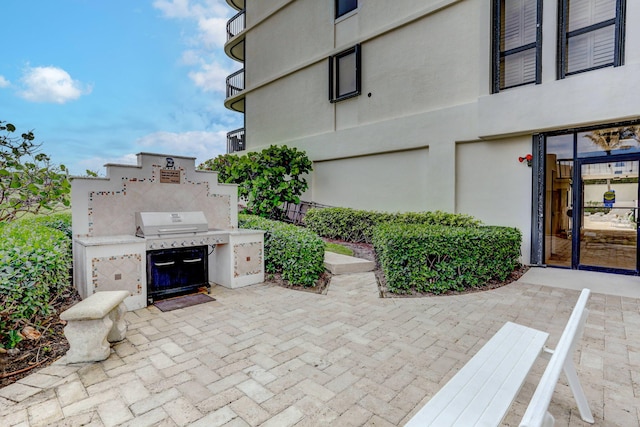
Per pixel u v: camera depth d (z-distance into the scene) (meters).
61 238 4.38
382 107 9.16
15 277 2.83
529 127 6.41
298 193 10.53
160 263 4.49
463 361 2.87
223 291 4.99
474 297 4.74
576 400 2.11
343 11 10.27
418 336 3.39
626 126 5.93
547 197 6.75
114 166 4.70
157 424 2.06
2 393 2.37
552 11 6.24
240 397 2.34
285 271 5.38
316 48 10.91
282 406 2.24
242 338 3.33
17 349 2.93
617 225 6.09
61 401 2.29
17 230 4.21
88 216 4.54
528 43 6.81
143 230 4.41
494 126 6.81
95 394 2.37
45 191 5.07
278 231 5.68
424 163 8.40
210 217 5.58
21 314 2.90
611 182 6.14
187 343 3.21
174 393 2.38
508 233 5.68
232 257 5.12
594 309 4.21
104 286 3.98
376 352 3.03
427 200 8.29
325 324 3.71
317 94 10.95
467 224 6.87
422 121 8.21
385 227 5.81
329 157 10.45
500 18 7.10
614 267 6.12
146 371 2.69
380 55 9.18
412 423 1.42
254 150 13.53
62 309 3.90
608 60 5.97
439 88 7.99
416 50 8.41
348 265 6.11
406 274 4.90
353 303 4.45
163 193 5.09
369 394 2.38
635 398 2.34
